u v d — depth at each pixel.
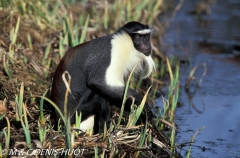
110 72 11.73
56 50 16.36
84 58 11.92
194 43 21.44
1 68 14.43
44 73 15.19
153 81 16.98
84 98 11.98
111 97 11.72
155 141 11.59
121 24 20.44
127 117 13.09
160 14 25.28
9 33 16.27
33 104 12.77
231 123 14.52
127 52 12.12
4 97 12.88
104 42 12.05
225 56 20.14
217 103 16.02
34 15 18.05
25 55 15.47
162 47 20.56
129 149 10.85
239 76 18.27
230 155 12.52
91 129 12.18
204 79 17.92
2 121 11.52
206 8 25.53
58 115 11.86
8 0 17.58
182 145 12.30
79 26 18.16
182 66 19.08
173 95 14.74
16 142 10.40
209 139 13.44
